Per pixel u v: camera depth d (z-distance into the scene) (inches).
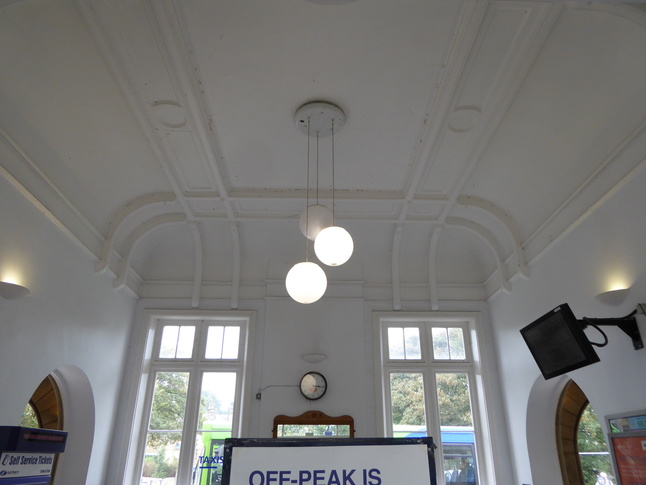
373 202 180.4
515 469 178.1
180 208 188.9
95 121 133.1
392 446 47.0
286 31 110.2
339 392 191.0
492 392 193.8
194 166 160.4
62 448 92.6
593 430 185.6
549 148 138.5
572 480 165.0
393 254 211.5
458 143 148.2
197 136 142.9
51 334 136.5
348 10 104.7
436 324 213.2
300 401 189.3
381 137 148.2
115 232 170.9
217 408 195.8
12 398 118.0
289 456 45.8
